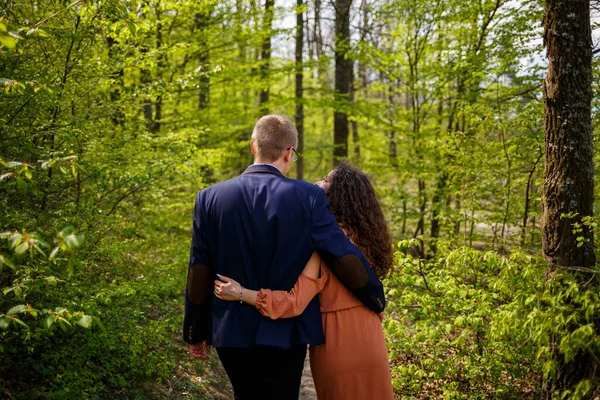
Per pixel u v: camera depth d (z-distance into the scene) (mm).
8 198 2752
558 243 2836
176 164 4230
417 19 6859
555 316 2268
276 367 1771
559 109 2830
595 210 3438
